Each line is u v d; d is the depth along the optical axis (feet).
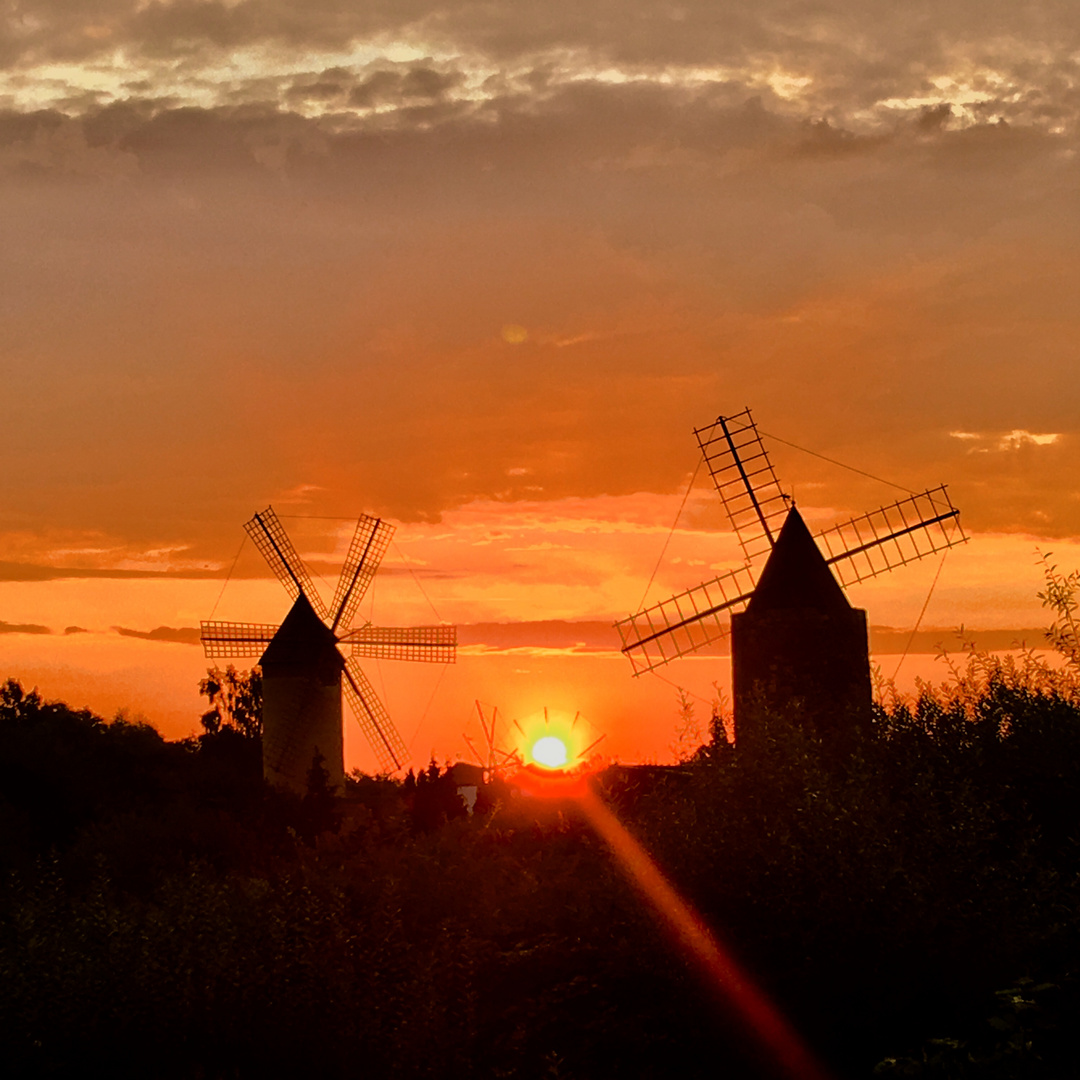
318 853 107.34
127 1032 69.26
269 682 277.23
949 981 60.70
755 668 138.41
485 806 111.14
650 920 67.67
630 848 74.08
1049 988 58.80
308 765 272.51
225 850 146.72
